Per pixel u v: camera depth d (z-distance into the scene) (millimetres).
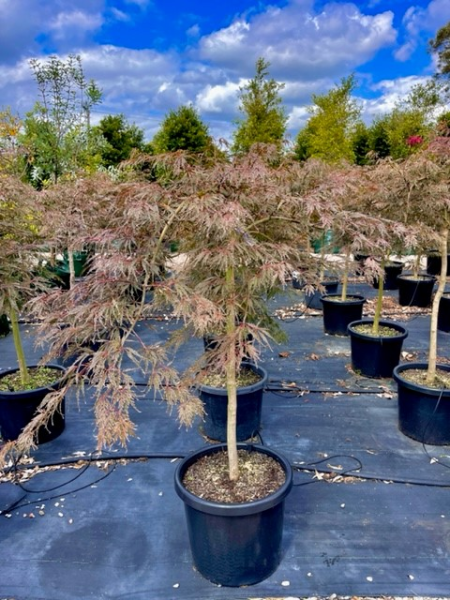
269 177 1676
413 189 2471
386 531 1872
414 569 1669
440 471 2301
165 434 2709
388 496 2111
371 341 3469
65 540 1853
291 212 1661
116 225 1629
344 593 1565
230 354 1532
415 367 2900
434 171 2334
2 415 2535
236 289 1627
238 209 1328
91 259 1593
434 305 2623
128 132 11547
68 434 2727
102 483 2248
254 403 2562
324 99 9734
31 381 2699
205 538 1549
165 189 1520
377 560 1714
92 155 7117
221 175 1542
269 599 1546
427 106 10758
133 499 2117
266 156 1869
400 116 10531
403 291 5953
